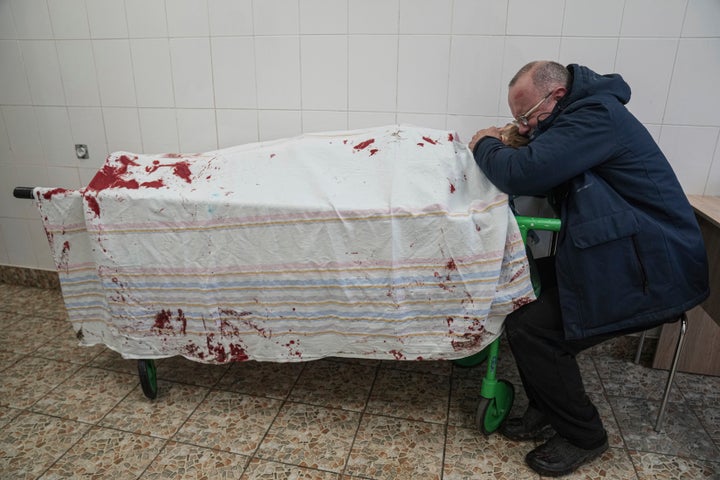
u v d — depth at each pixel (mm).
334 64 1905
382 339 1453
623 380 1838
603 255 1243
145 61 2066
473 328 1384
